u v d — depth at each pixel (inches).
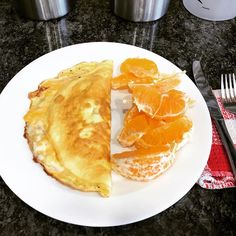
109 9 17.4
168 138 11.0
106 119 12.0
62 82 12.8
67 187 10.1
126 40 15.9
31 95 12.3
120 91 13.2
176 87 12.7
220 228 10.2
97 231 10.0
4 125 11.4
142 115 11.6
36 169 10.4
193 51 15.6
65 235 9.9
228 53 15.6
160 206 9.8
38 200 9.7
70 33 16.1
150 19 16.6
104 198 9.9
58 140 11.1
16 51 15.1
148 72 13.1
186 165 10.8
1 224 10.0
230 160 11.1
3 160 10.5
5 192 10.6
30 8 15.7
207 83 13.8
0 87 13.6
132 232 10.0
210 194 10.9
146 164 10.2
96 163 10.7
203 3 16.5
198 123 11.8
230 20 17.3
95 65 13.5
